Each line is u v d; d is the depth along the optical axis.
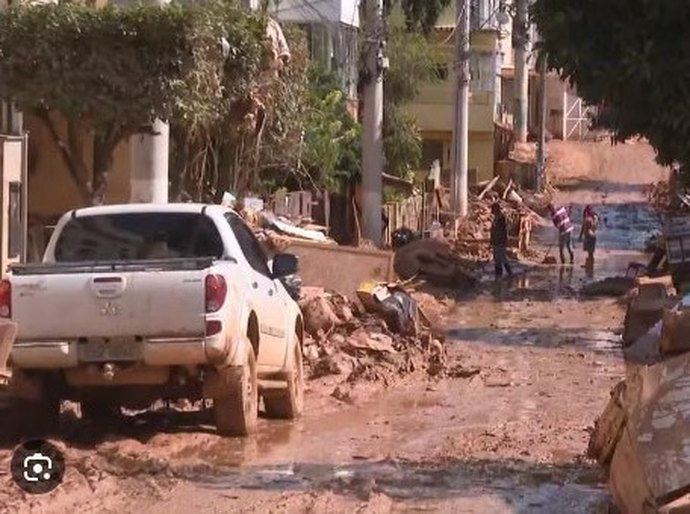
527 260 57.53
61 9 21.41
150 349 15.47
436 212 63.34
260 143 32.84
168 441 16.16
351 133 51.28
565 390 22.61
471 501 13.24
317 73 53.38
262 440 16.88
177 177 30.52
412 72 63.47
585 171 97.25
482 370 25.17
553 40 16.23
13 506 12.31
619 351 28.83
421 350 26.08
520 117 96.38
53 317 15.49
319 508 12.65
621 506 11.09
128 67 21.41
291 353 18.94
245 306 16.44
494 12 83.94
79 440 16.19
